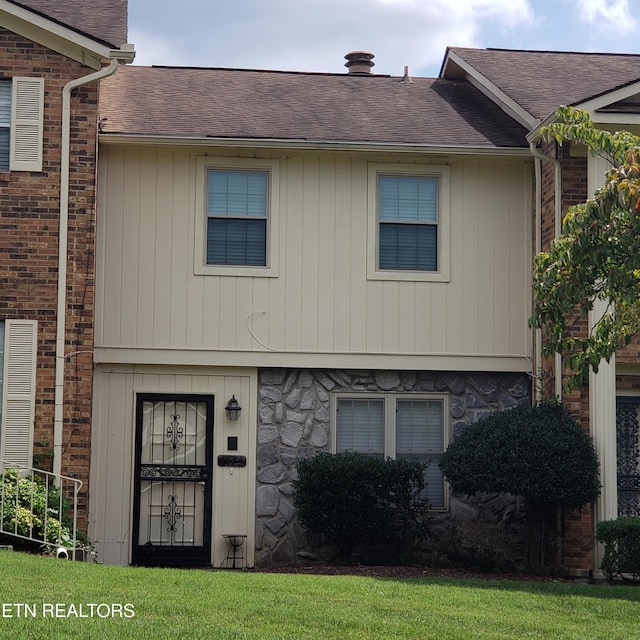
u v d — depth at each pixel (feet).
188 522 53.06
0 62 49.06
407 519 51.47
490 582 42.80
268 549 52.90
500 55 63.36
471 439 50.44
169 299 53.31
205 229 53.98
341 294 54.44
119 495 52.49
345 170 55.11
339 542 51.70
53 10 51.85
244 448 53.52
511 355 55.16
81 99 49.57
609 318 39.70
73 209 49.06
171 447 53.31
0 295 48.32
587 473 49.11
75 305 48.70
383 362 54.34
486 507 54.29
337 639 30.09
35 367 48.21
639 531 46.96
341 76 64.44
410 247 55.42
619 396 53.42
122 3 53.16
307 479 50.75
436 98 61.62
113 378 53.01
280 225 54.39
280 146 53.52
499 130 56.90
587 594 40.40
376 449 54.75
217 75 62.75
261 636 29.53
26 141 48.93
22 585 34.40
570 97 56.49
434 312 54.95
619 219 36.42
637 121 50.67
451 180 55.72
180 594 34.99
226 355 53.42
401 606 35.24
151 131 53.11
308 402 54.24
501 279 55.52
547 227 53.72
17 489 44.37
